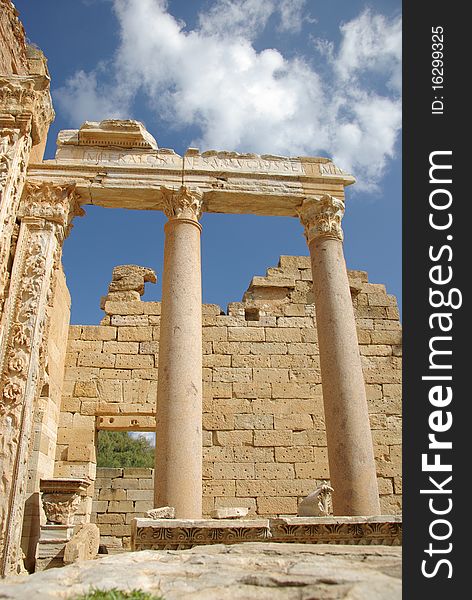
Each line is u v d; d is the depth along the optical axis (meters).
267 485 16.41
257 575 4.64
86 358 17.45
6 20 13.43
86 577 4.76
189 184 13.44
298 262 19.81
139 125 14.07
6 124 12.09
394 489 17.02
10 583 4.94
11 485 9.84
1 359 10.77
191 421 10.41
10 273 11.68
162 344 11.24
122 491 19.47
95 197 13.37
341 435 10.81
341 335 11.80
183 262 12.13
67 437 16.38
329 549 6.64
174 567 5.27
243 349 18.11
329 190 13.94
